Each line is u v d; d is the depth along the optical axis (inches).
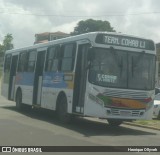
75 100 642.2
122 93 607.8
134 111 614.5
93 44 604.4
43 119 749.9
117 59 613.3
